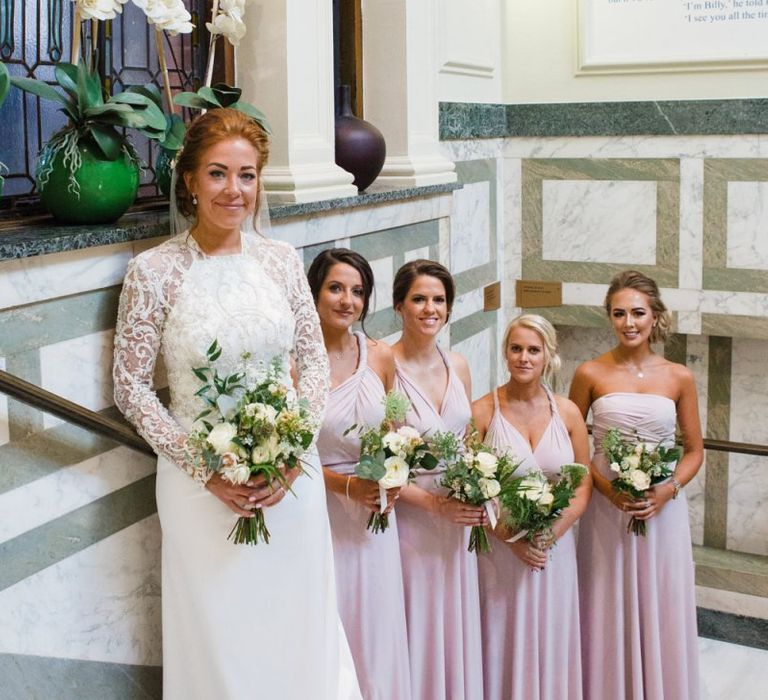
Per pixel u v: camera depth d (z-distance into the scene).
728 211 5.27
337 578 3.23
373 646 3.25
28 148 3.13
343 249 3.28
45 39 3.19
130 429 2.73
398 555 3.32
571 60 5.48
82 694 2.72
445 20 4.92
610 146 5.46
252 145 2.68
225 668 2.68
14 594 2.51
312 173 3.69
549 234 5.68
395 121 4.54
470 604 3.51
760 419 5.70
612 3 5.32
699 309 5.41
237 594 2.68
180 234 2.77
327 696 2.84
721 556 5.62
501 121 5.61
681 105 5.26
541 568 3.52
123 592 2.84
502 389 3.75
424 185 4.52
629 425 3.88
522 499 3.37
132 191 2.87
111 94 3.36
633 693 3.94
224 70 3.76
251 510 2.59
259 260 2.79
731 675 4.93
